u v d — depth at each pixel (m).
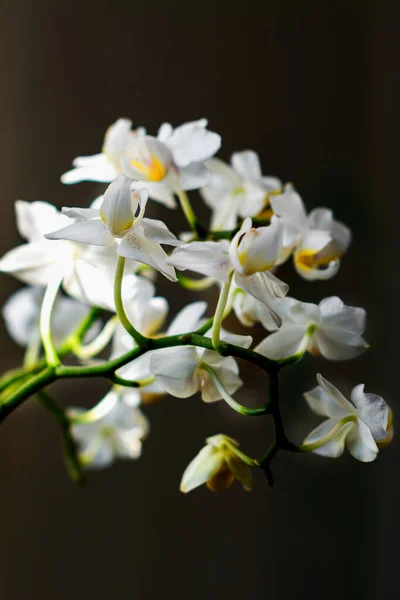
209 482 0.57
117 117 0.93
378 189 1.01
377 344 1.01
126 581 0.96
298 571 1.00
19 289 0.90
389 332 1.01
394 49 1.01
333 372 0.96
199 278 0.75
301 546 1.00
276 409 0.56
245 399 0.72
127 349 0.61
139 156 0.60
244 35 0.98
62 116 0.92
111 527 0.96
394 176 1.01
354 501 1.01
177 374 0.57
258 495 0.99
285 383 0.93
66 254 0.60
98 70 0.93
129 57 0.94
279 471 0.99
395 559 1.00
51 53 0.91
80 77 0.92
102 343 0.65
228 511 0.99
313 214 0.61
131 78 0.94
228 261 0.55
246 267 0.54
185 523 0.98
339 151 1.00
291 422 0.93
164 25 0.95
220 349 0.56
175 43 0.95
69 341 0.65
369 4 1.00
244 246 0.54
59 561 0.95
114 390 0.66
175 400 0.96
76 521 0.95
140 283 0.60
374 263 1.01
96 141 0.93
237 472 0.57
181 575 0.98
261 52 0.98
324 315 0.58
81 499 0.95
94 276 0.60
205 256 0.55
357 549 1.01
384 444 0.57
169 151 0.60
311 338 0.58
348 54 1.00
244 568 0.99
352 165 1.00
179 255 0.55
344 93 1.00
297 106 0.99
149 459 0.96
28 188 0.90
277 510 1.00
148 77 0.94
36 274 0.61
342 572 1.00
